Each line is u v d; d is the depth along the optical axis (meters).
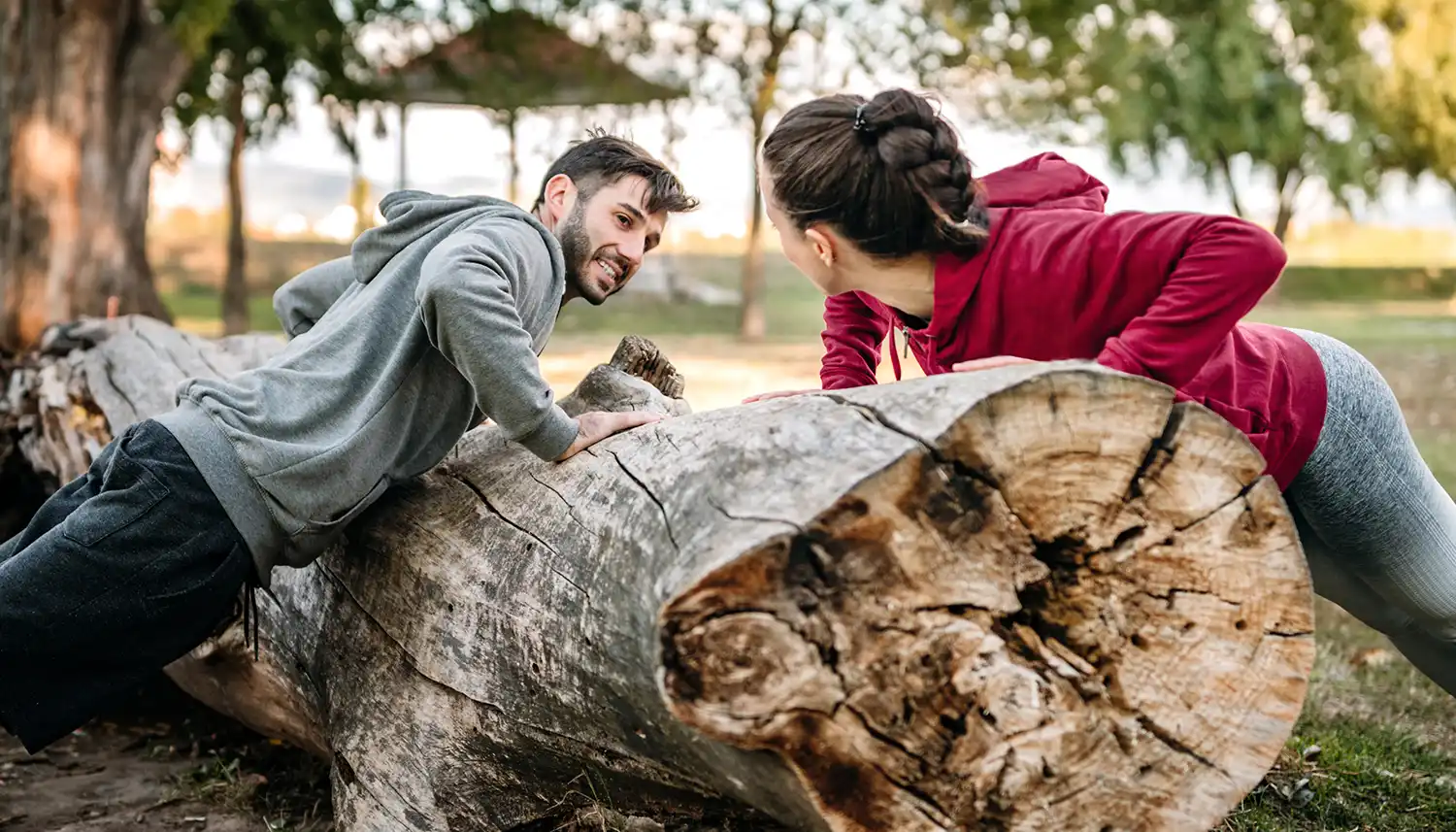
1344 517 2.45
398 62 16.03
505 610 2.26
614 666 2.01
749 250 18.75
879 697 1.69
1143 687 1.80
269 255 29.70
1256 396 2.24
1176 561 1.81
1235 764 1.83
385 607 2.55
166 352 4.52
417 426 2.47
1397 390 10.64
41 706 2.36
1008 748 1.72
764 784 1.81
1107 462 1.77
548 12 16.17
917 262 2.13
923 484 1.70
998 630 1.76
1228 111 20.19
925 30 17.97
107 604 2.30
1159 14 19.59
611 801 2.30
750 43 18.41
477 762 2.35
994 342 2.16
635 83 18.92
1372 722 3.45
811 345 17.08
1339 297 27.33
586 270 2.66
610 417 2.38
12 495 4.63
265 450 2.33
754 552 1.63
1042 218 2.12
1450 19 21.23
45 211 8.02
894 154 1.99
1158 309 1.98
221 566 2.34
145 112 8.56
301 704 2.93
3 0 8.05
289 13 12.88
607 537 2.06
